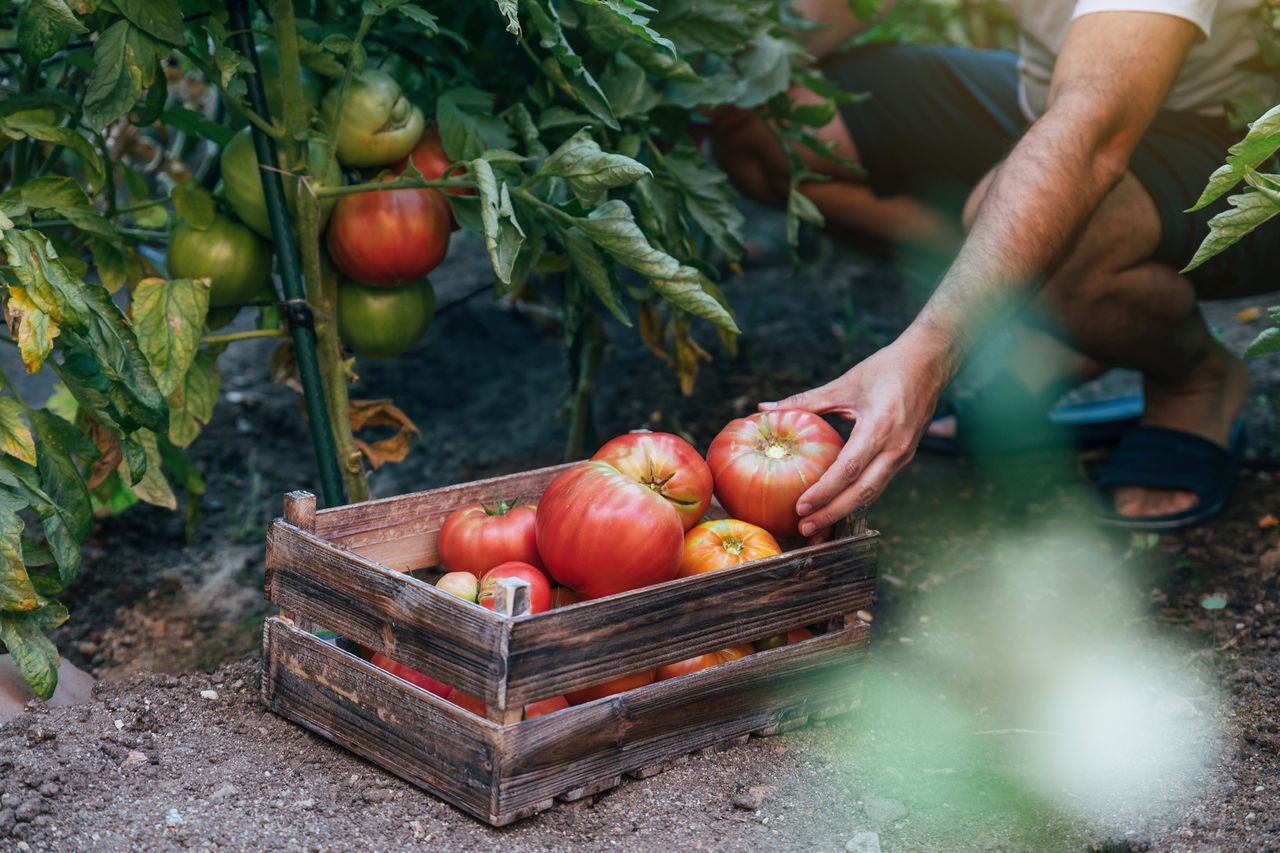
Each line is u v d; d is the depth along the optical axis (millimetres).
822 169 2953
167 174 2859
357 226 1976
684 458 1820
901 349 1842
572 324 2375
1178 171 2387
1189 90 2406
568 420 3309
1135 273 2414
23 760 1631
